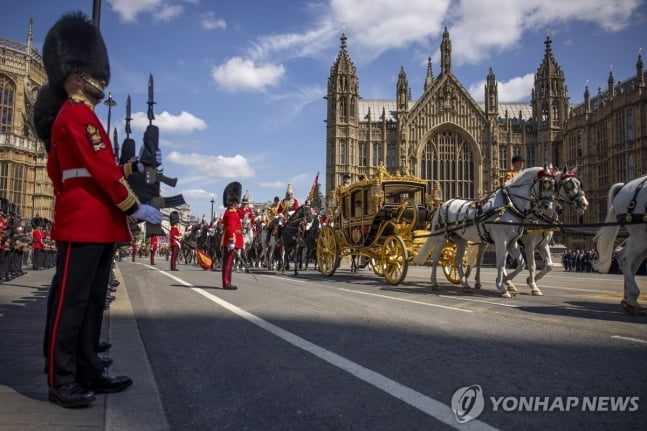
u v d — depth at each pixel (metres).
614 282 18.06
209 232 31.27
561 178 10.52
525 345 5.91
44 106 4.56
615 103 55.88
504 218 11.13
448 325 7.23
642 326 7.23
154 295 11.34
